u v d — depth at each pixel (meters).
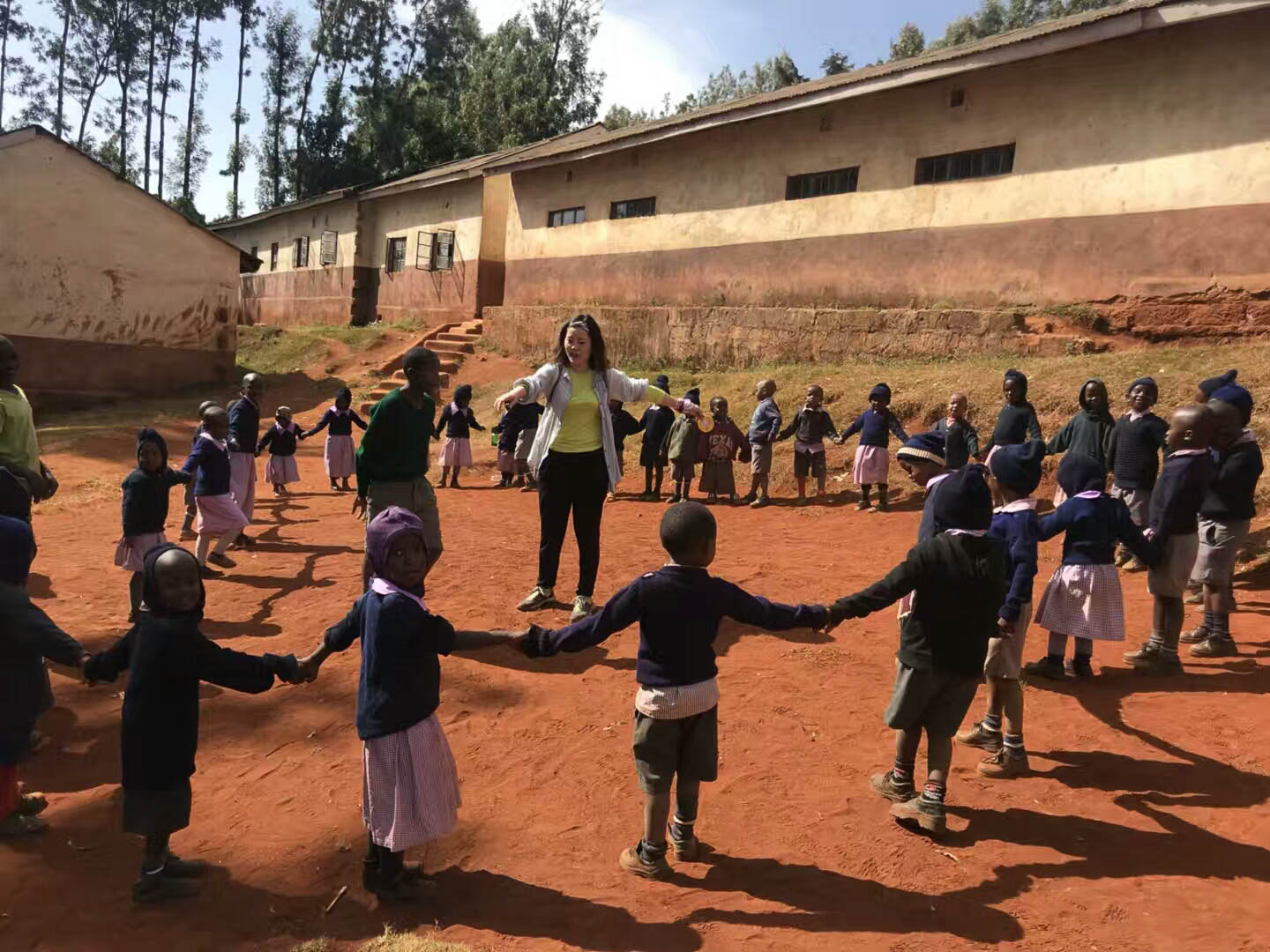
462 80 55.34
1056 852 3.80
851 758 4.72
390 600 3.39
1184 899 3.43
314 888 3.63
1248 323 12.24
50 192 21.19
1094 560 5.38
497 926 3.33
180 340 23.56
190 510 9.55
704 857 3.82
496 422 19.00
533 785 4.48
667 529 3.51
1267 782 4.32
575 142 27.22
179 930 3.32
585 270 23.47
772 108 17.33
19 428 5.53
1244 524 5.97
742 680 5.81
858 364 16.06
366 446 6.10
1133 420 7.49
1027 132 14.65
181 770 3.46
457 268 28.62
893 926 3.30
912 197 16.30
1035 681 5.64
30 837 3.94
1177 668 5.72
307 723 5.21
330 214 34.94
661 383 12.94
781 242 18.59
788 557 9.13
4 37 56.25
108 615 7.05
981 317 14.55
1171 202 13.04
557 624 6.73
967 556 3.77
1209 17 11.59
